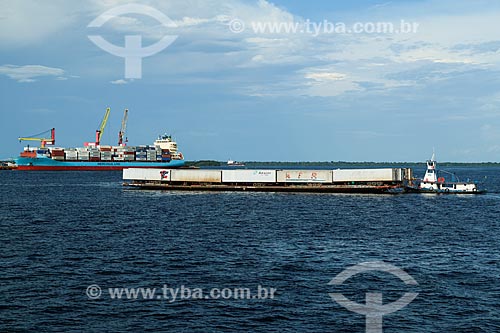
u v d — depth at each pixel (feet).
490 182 558.56
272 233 163.02
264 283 100.07
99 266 113.09
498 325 78.33
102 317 81.00
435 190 327.06
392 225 183.93
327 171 331.98
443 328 77.46
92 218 203.41
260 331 75.92
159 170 373.81
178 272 108.17
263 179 343.87
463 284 99.86
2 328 75.72
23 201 285.43
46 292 93.15
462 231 169.99
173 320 80.02
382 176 321.11
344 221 194.39
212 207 249.14
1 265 113.19
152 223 188.03
